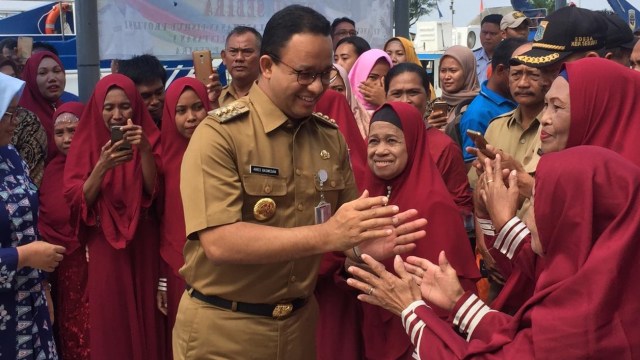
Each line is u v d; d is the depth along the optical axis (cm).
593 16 354
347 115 418
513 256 267
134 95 414
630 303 195
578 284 196
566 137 267
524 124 394
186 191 245
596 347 191
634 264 197
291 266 257
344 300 352
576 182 204
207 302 259
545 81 363
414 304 244
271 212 250
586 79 262
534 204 215
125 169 401
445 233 325
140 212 404
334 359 352
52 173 438
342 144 279
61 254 327
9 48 666
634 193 199
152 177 402
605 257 195
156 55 576
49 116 530
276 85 244
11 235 323
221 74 793
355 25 700
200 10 593
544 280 209
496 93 475
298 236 231
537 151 364
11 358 322
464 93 564
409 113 339
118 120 406
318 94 243
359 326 354
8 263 306
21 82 306
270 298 257
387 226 244
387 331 332
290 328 264
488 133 416
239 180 246
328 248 229
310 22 238
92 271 403
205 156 243
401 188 339
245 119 250
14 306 323
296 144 258
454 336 230
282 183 253
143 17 564
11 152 336
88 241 407
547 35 355
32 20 1051
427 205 329
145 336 412
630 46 412
